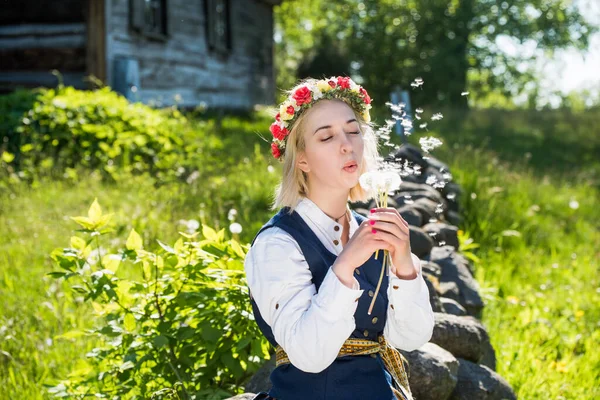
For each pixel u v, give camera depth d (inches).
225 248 133.6
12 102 385.4
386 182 81.5
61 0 485.4
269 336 89.6
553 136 736.3
